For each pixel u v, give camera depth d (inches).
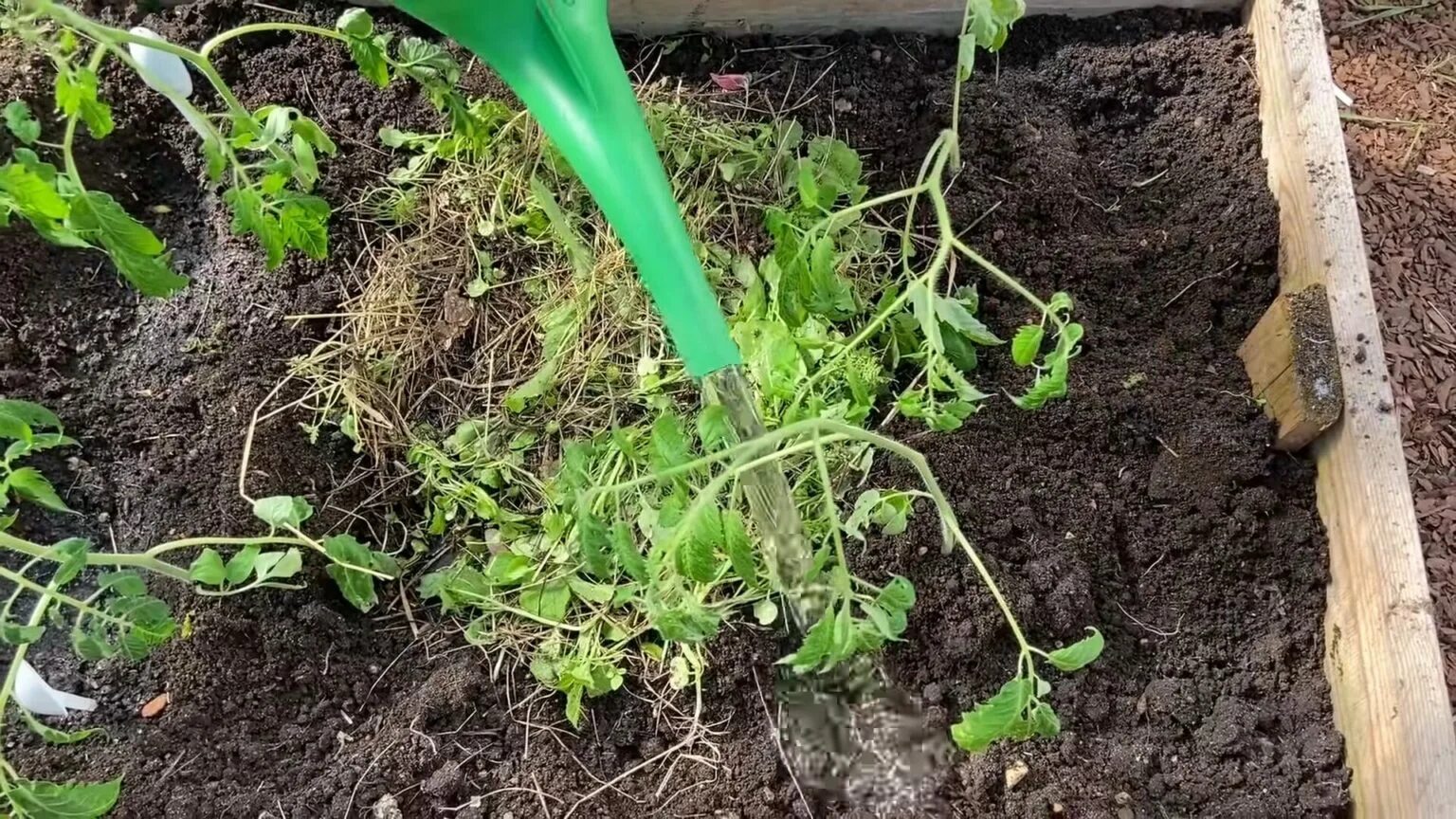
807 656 30.5
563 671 43.0
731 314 48.8
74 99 31.4
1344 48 63.4
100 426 47.3
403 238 52.1
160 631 36.0
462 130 47.3
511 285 50.8
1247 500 44.9
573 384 49.4
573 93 36.6
